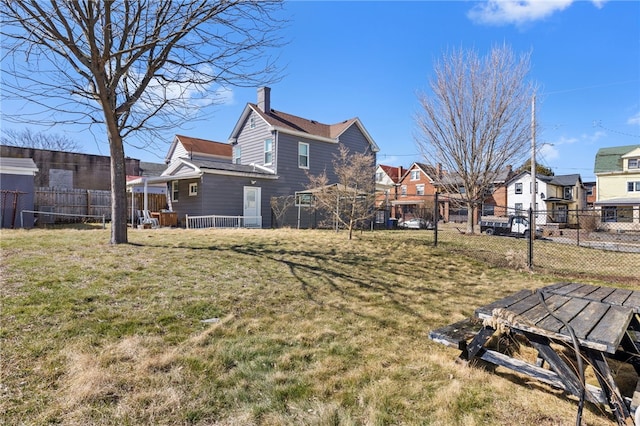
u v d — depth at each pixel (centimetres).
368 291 475
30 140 2942
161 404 202
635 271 702
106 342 272
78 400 199
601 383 207
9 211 1217
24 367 228
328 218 1598
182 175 1444
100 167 2408
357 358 277
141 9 590
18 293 349
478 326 300
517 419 206
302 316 367
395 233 1253
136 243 676
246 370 247
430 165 1614
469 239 1097
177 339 288
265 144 1723
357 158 1498
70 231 895
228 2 552
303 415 199
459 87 1456
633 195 2739
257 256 616
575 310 259
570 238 1702
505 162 1473
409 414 206
